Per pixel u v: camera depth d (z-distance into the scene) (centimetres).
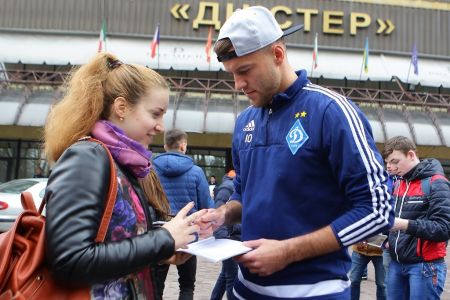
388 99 1872
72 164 146
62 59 1820
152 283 177
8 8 1942
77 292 142
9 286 137
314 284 189
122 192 159
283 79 199
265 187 198
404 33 2077
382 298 502
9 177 1806
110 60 176
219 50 191
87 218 140
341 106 185
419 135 1786
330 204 190
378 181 177
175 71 1928
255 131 212
